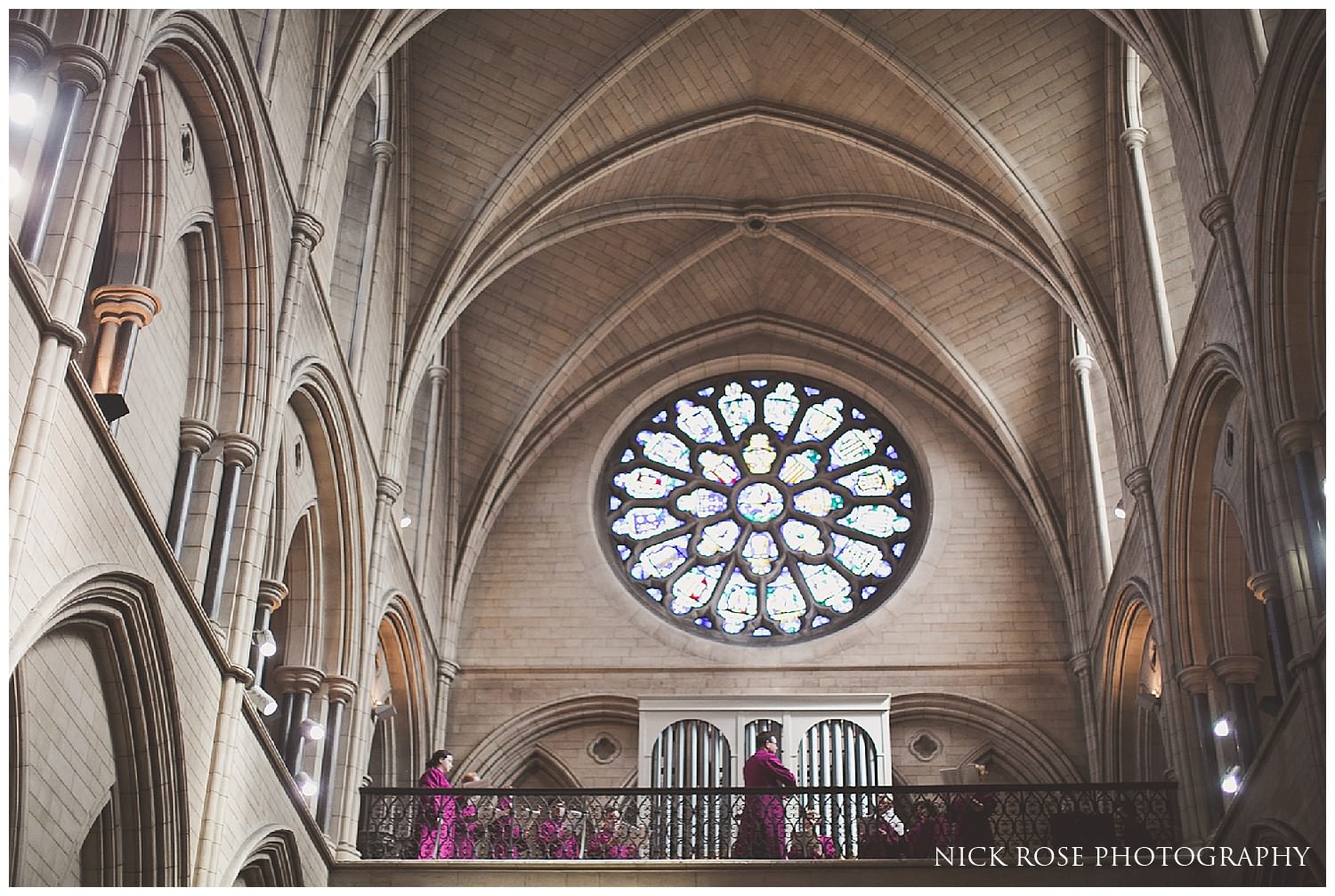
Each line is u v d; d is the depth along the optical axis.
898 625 29.30
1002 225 26.02
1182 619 22.25
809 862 19.80
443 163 25.89
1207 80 19.67
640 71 25.84
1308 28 15.94
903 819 21.36
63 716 13.16
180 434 16.83
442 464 30.11
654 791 21.91
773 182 29.19
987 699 28.47
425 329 25.28
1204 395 20.48
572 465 31.56
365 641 22.33
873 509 31.19
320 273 20.91
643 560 30.77
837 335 32.00
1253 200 17.75
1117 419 25.30
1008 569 29.83
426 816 21.92
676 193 29.06
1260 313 17.55
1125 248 24.80
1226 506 21.45
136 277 15.22
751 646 29.44
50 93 12.59
